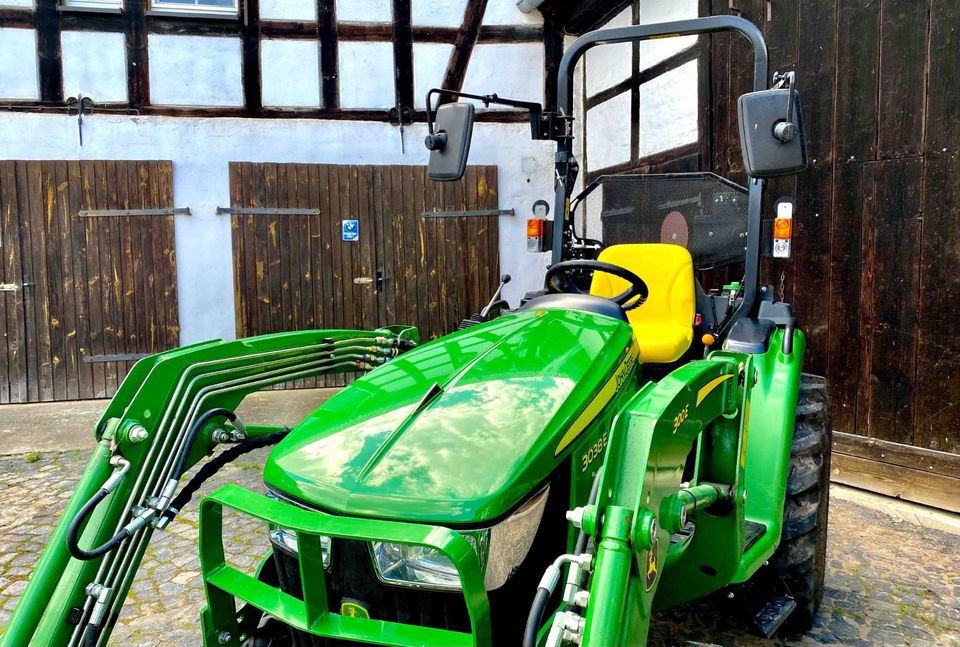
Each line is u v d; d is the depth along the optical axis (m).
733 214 3.07
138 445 1.94
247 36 6.62
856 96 3.98
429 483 1.38
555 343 1.82
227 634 1.60
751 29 2.65
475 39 7.05
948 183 3.57
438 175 2.36
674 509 1.42
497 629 1.44
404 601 1.45
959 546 3.35
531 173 7.23
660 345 2.51
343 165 6.77
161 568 3.17
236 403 2.21
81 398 6.47
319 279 6.78
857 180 4.00
